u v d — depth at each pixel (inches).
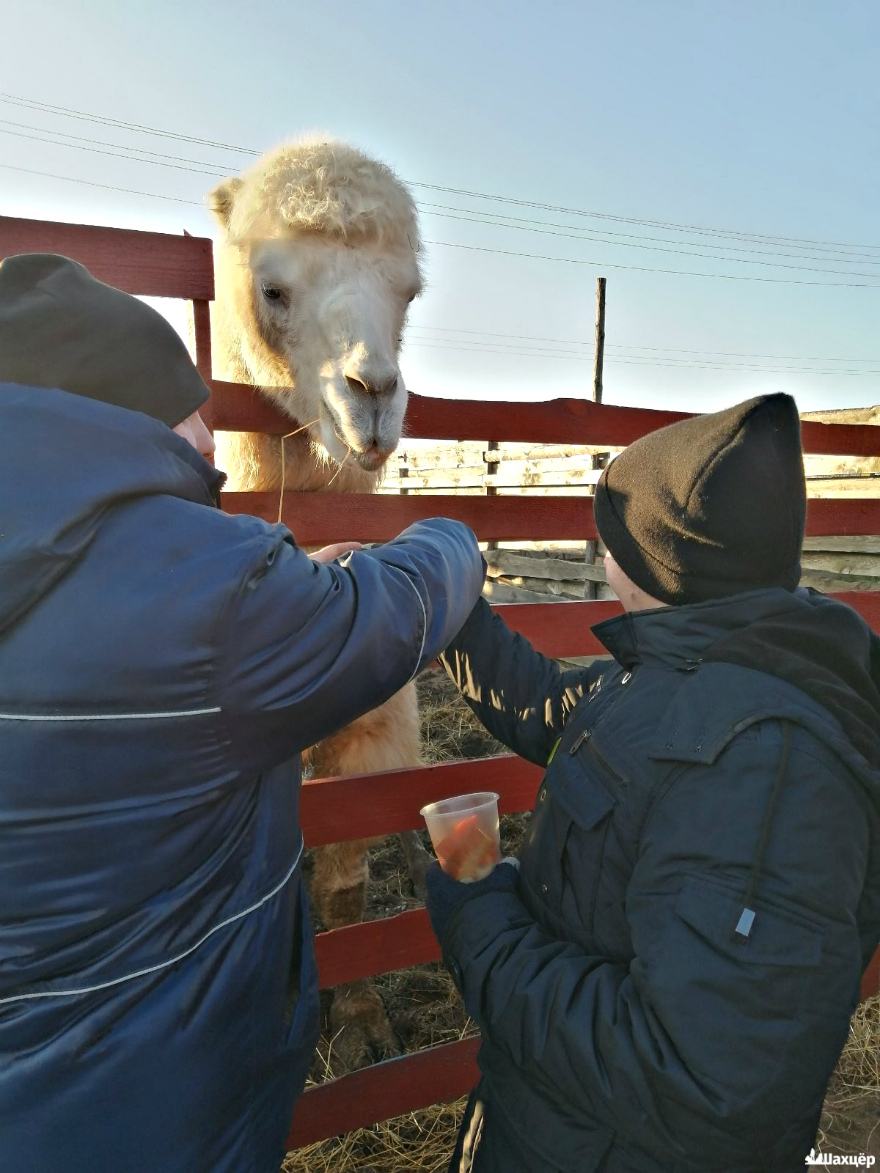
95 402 30.7
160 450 31.9
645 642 43.9
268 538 33.7
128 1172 33.9
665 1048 33.8
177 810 32.4
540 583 323.6
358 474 110.3
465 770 78.2
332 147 95.4
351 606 35.3
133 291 58.6
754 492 40.4
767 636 39.5
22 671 29.1
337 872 110.7
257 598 32.0
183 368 35.3
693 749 36.9
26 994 32.2
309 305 87.7
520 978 40.8
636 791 39.8
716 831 35.3
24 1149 32.2
